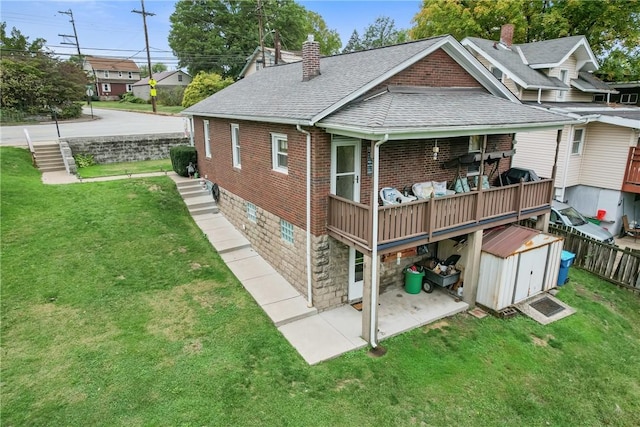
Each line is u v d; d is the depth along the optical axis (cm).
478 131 865
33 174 1574
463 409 679
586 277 1202
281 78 1333
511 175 1294
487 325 935
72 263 1017
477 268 996
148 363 726
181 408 633
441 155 1094
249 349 786
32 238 1089
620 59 2617
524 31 2639
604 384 773
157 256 1114
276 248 1098
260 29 3509
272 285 1041
